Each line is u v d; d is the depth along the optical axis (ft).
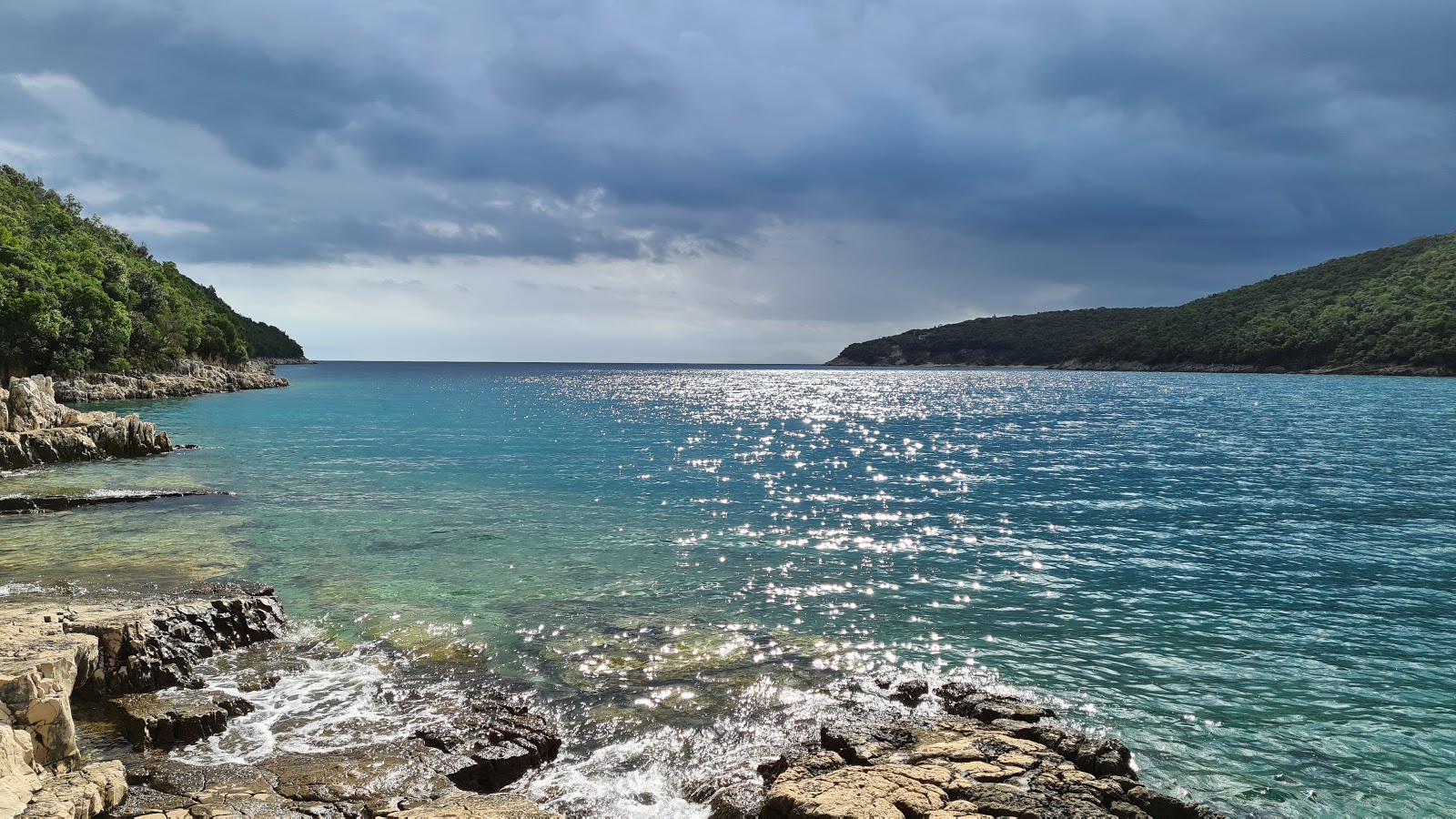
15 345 259.39
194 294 581.53
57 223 446.60
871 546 76.84
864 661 47.50
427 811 29.63
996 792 29.30
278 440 176.14
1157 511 95.45
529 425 225.76
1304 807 32.27
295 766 33.76
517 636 51.11
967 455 157.17
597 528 84.69
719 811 31.30
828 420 261.44
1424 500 102.22
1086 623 54.29
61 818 26.63
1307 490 111.04
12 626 41.68
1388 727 38.99
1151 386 486.79
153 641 43.47
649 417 269.64
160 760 34.68
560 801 32.94
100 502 95.25
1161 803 29.25
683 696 42.52
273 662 46.21
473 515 91.25
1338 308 604.90
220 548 73.05
